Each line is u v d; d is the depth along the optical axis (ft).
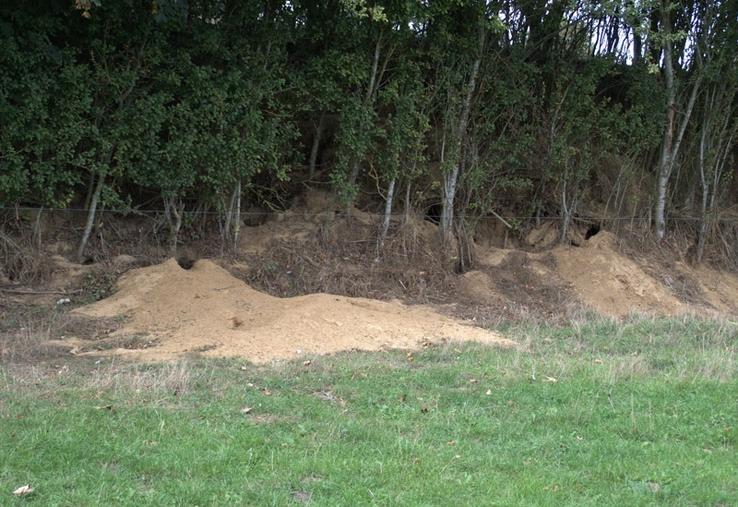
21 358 24.13
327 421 18.43
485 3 38.29
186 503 13.33
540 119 43.27
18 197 31.63
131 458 15.21
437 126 40.60
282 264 36.73
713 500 14.28
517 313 36.55
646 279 41.63
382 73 37.58
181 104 32.94
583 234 46.78
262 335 27.04
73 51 30.66
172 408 18.88
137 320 29.19
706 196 48.34
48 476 14.20
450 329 31.27
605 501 14.19
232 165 34.50
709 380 23.26
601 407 20.29
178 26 32.27
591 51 44.32
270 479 14.52
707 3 44.50
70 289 32.48
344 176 37.37
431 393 21.49
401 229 39.91
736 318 39.73
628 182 47.14
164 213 35.70
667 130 46.42
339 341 27.35
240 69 34.24
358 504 13.53
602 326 33.76
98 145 32.35
